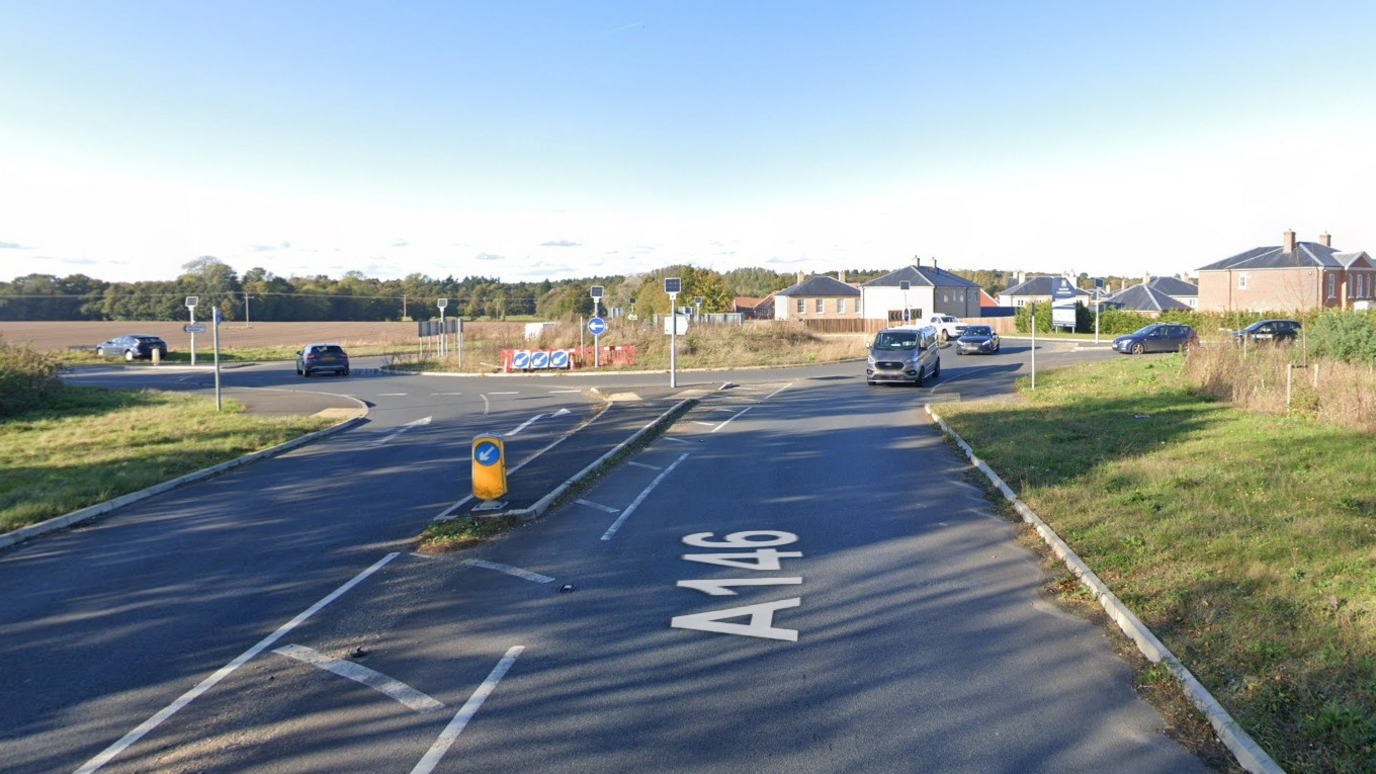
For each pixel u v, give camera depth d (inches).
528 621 284.7
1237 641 234.4
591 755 193.3
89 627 289.9
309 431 805.2
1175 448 533.0
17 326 3846.0
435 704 222.5
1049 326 2493.8
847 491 480.4
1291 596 265.6
